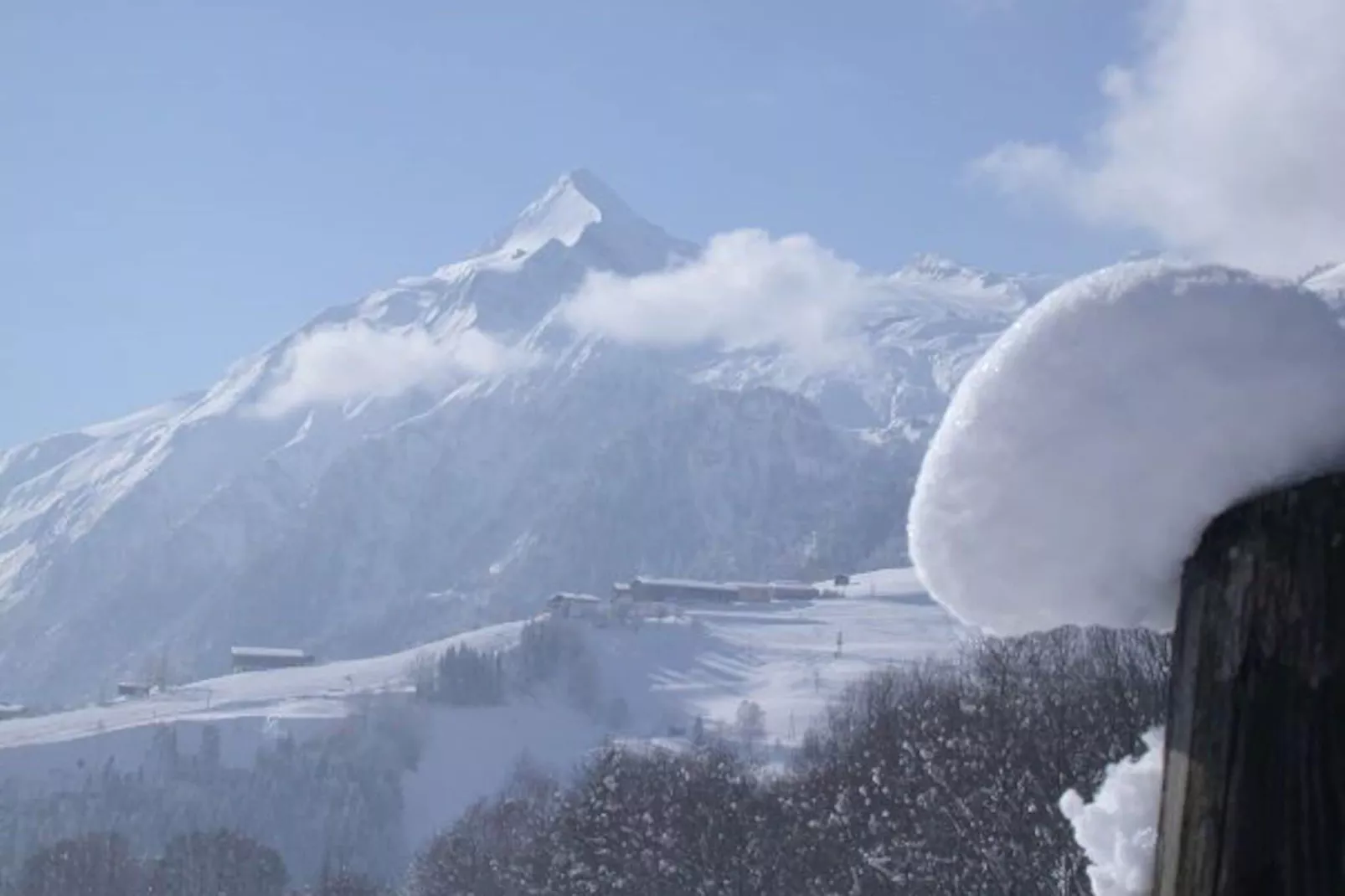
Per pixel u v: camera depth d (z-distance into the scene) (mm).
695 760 74625
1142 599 1928
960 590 1996
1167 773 1874
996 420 1919
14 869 139750
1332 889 1717
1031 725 37438
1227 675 1801
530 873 61250
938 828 40062
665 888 52000
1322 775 1734
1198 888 1789
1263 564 1792
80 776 171375
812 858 47812
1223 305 1846
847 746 59969
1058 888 34531
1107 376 1874
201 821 155375
